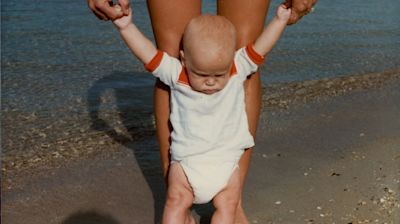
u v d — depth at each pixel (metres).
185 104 2.74
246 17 2.96
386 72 6.98
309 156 4.30
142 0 10.72
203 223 3.34
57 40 7.83
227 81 2.73
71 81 6.20
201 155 2.73
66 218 3.39
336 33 9.15
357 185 3.80
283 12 2.75
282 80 6.50
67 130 4.85
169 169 2.87
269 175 3.93
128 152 4.40
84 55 7.20
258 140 4.60
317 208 3.50
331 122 5.11
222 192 2.78
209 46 2.60
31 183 3.84
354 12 11.07
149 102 5.63
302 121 5.11
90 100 5.64
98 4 2.66
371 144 4.57
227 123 2.75
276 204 3.54
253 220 3.35
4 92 5.75
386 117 5.29
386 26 9.90
